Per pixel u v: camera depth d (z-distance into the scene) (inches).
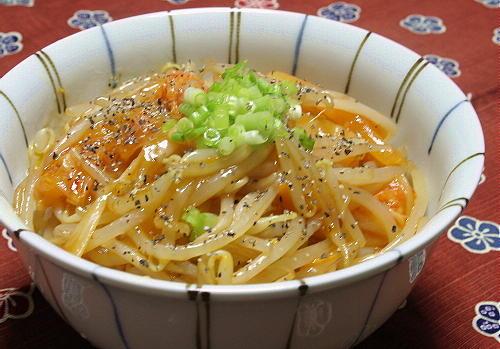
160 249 8.8
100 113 10.1
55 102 10.7
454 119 9.9
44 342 9.6
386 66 11.0
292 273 9.0
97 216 9.0
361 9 16.4
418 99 10.6
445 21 16.1
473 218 11.7
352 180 9.7
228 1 16.4
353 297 7.8
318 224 9.3
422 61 10.7
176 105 10.0
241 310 7.3
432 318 10.1
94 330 8.5
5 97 9.8
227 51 11.8
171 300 7.2
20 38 14.7
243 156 9.2
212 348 7.9
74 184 9.4
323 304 7.6
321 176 9.4
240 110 9.6
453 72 14.6
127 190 9.2
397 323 10.0
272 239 9.1
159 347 8.1
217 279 8.7
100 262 9.2
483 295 10.5
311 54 11.6
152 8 16.0
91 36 11.0
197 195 9.1
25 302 10.1
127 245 9.1
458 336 9.9
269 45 11.7
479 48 15.4
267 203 9.1
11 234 8.0
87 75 11.0
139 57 11.5
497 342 9.9
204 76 11.4
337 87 11.6
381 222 9.6
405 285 8.7
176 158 9.1
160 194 9.0
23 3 15.8
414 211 9.8
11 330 9.7
